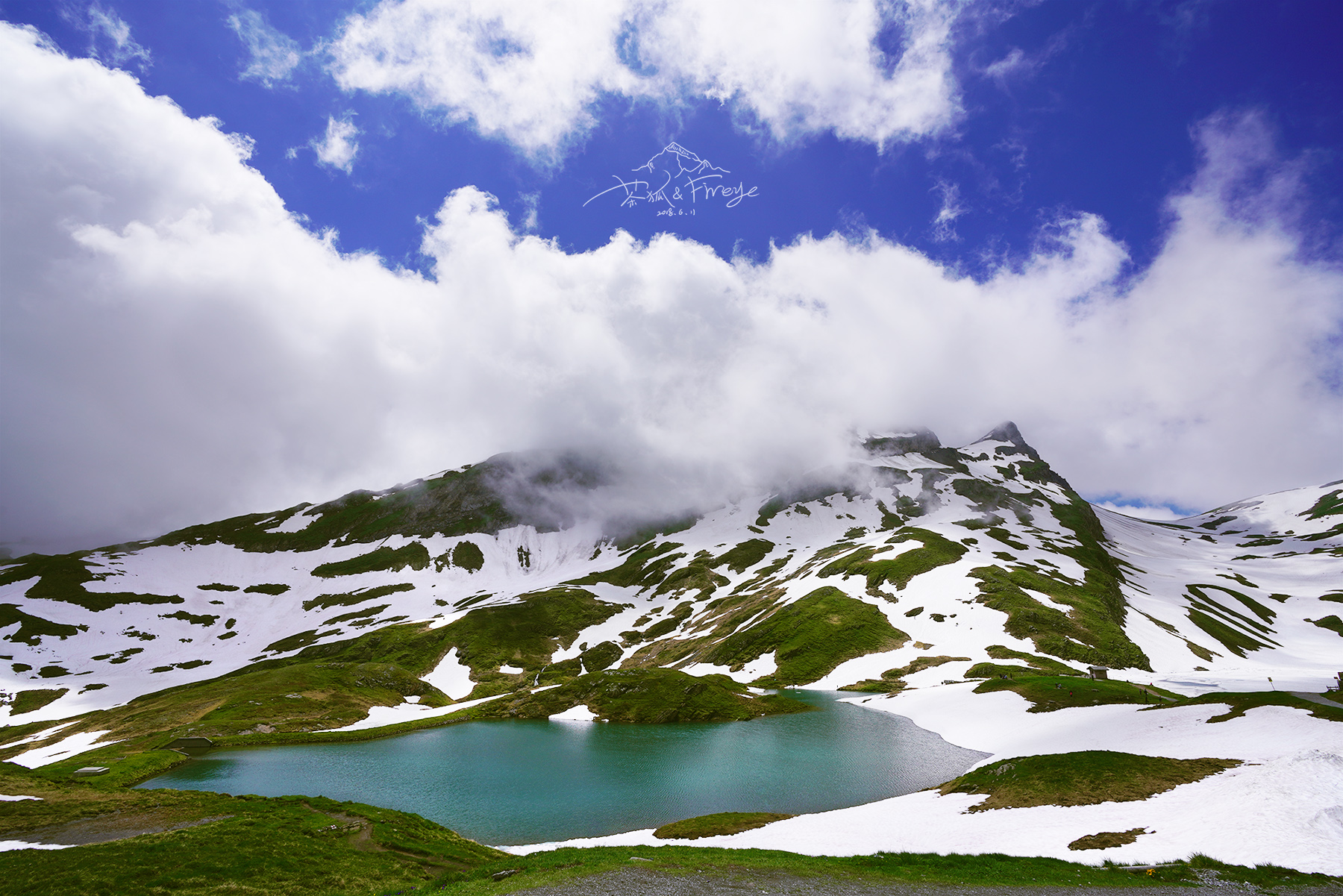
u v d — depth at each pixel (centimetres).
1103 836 3738
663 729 10594
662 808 6156
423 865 3912
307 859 3650
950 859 3538
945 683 12000
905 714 10319
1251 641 16900
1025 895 2889
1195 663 13750
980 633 14212
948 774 6869
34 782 5238
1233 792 3925
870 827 4784
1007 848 3775
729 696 12106
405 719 12581
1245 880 2842
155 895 3033
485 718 12294
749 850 4175
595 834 5459
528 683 16375
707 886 3142
